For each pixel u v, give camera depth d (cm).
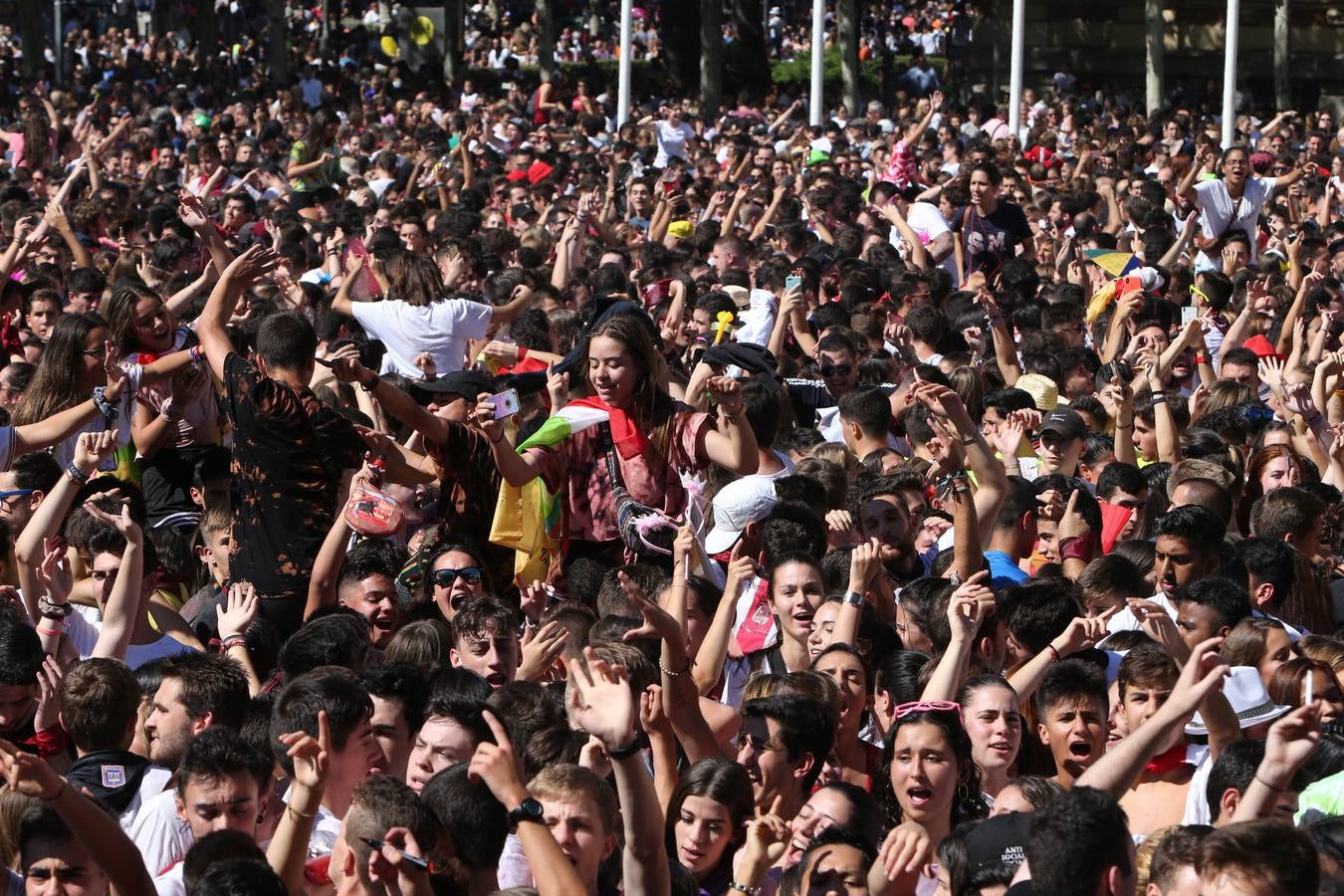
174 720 754
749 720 738
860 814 687
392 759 757
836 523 1009
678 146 3784
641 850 615
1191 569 949
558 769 650
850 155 3419
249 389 970
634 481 941
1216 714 726
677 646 773
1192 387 1582
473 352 1469
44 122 3094
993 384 1573
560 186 3036
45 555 909
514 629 867
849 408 1235
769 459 1081
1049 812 563
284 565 968
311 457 979
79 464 916
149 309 1156
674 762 752
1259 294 1675
